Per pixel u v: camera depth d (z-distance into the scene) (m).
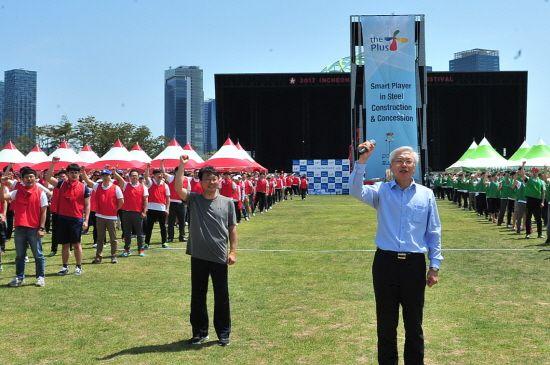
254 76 56.03
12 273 11.31
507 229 19.56
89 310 8.15
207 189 6.57
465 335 6.77
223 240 6.55
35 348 6.41
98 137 64.12
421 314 4.91
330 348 6.36
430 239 5.01
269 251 14.24
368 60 35.69
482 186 25.59
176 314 7.92
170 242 16.67
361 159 5.06
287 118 59.28
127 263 12.51
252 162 26.44
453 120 58.50
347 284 9.88
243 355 6.14
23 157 25.73
